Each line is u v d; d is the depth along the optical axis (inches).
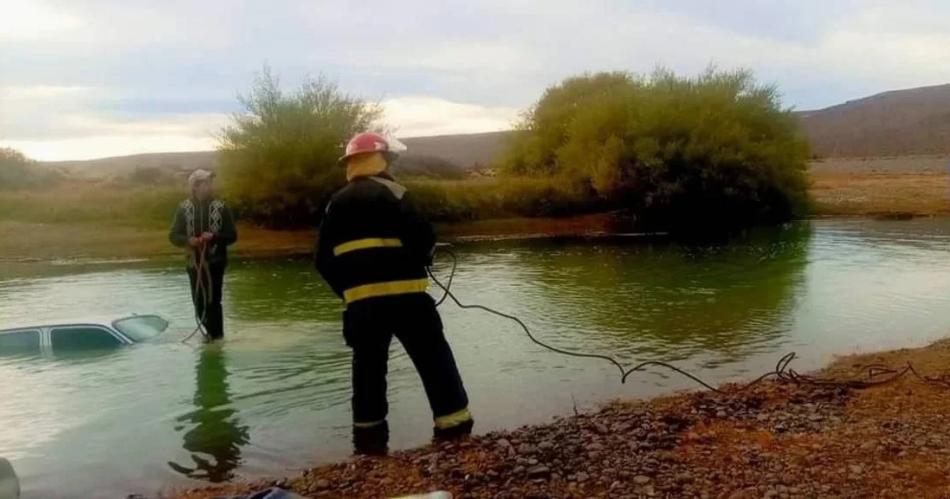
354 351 278.4
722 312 478.3
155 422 287.7
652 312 479.8
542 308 496.1
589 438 258.1
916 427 263.0
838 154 4805.6
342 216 273.1
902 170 2472.9
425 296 277.6
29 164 1606.8
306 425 285.0
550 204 1148.5
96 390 326.3
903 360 357.7
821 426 268.1
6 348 397.7
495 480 226.2
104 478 239.5
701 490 214.5
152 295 572.1
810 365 357.7
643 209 1138.0
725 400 299.1
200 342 412.2
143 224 965.8
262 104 1023.6
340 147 1021.8
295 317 480.4
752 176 1142.3
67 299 557.3
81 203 1018.7
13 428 281.9
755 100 1227.2
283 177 996.6
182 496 224.5
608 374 346.6
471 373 348.2
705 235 991.6
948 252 762.2
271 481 233.0
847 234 951.6
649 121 1138.7
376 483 227.8
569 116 1358.3
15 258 806.5
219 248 415.2
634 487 218.2
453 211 1088.2
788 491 210.8
